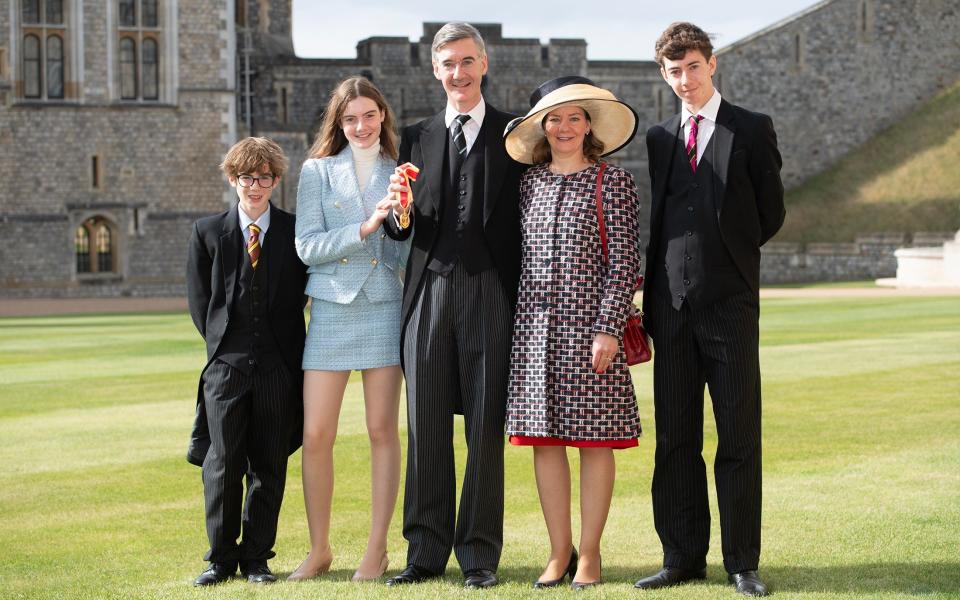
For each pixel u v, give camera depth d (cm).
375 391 545
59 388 1160
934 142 4191
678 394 511
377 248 546
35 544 590
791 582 491
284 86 4103
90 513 655
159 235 3359
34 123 3262
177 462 790
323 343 539
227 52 3372
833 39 4381
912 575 496
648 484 708
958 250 3158
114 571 539
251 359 534
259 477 546
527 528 612
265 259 542
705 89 506
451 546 527
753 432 501
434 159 525
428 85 4178
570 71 4234
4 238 3253
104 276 3328
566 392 506
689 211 504
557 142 516
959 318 1881
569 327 507
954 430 844
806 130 4381
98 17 3284
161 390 1145
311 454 541
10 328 2019
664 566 510
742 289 502
